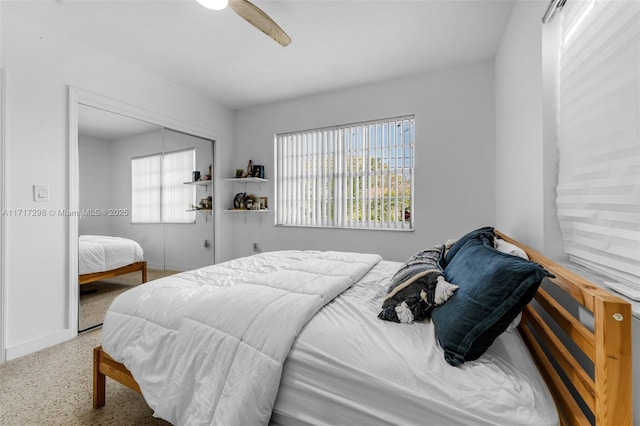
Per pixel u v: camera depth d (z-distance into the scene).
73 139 2.28
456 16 2.04
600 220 1.01
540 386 0.77
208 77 3.05
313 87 3.28
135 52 2.54
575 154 1.16
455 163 2.80
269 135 3.80
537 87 1.41
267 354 0.94
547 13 1.27
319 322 1.04
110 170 2.62
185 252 3.38
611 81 0.93
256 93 3.47
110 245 2.62
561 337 1.10
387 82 3.10
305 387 0.90
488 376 0.77
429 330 1.01
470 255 1.12
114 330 1.31
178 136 3.32
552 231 1.33
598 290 0.66
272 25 1.81
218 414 0.92
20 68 2.00
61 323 2.20
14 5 1.91
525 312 1.18
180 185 3.34
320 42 2.38
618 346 0.57
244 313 1.08
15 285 1.97
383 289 1.46
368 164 3.23
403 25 2.15
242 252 3.98
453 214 2.82
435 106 2.88
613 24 0.92
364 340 0.94
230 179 3.78
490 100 2.65
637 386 0.69
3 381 1.67
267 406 0.90
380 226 3.17
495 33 2.24
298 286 1.32
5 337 1.91
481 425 0.69
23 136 2.01
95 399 1.43
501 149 2.37
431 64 2.74
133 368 1.18
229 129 3.95
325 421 0.86
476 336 0.82
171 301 1.27
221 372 0.98
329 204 3.45
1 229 1.91
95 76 2.46
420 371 0.80
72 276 2.26
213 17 2.08
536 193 1.43
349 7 1.96
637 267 0.84
